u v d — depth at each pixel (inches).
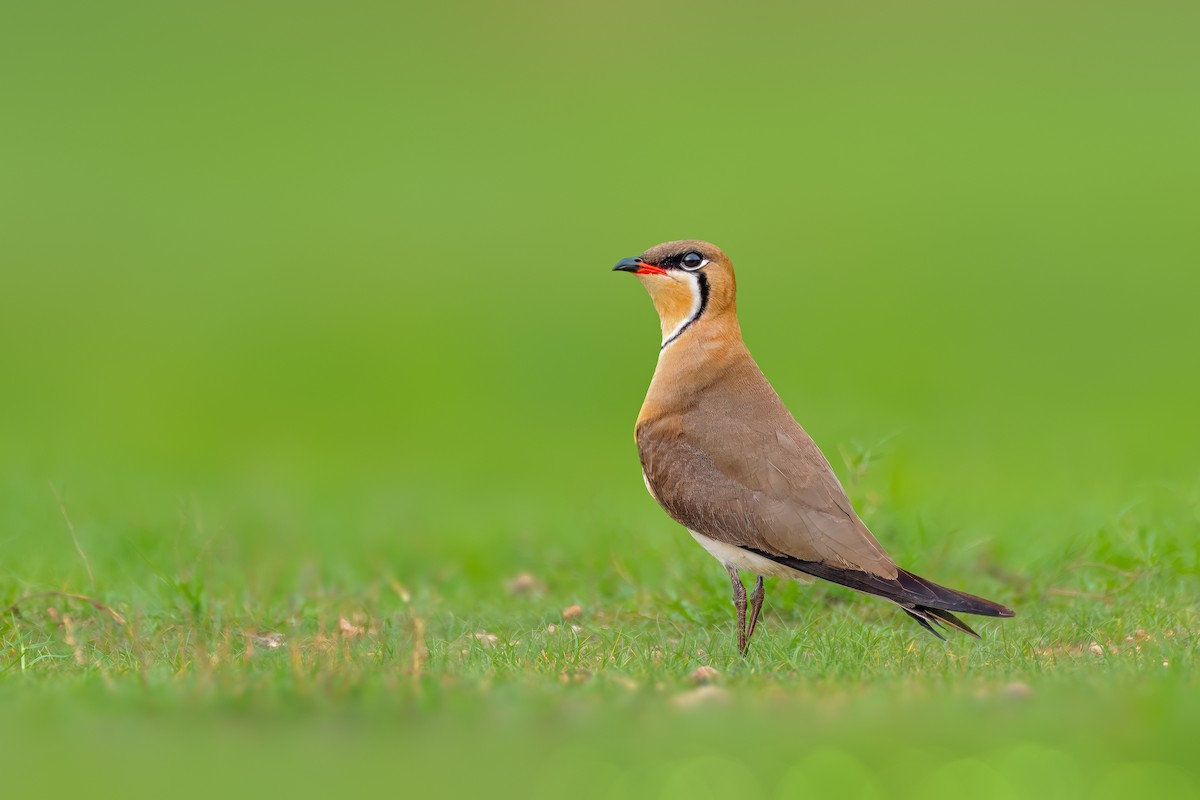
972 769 253.0
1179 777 248.5
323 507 608.7
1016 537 448.8
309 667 308.5
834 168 1638.8
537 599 414.3
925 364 1082.7
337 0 2268.7
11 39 2091.5
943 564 416.2
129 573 438.3
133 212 1563.7
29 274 1387.8
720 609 384.2
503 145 1787.6
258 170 1704.0
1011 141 1675.7
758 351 1130.0
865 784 249.4
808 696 296.4
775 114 1847.9
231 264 1424.7
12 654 345.7
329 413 1048.8
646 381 1130.7
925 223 1450.5
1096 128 1695.4
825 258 1381.6
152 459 839.7
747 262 1382.9
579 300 1323.8
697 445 353.7
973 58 1980.8
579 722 279.1
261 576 431.2
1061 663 317.1
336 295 1346.0
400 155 1756.9
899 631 356.2
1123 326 1173.7
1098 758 255.9
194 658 325.7
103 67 2026.3
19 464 651.5
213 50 2087.8
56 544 478.9
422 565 469.1
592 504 507.8
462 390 1110.4
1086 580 402.9
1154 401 967.0
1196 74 1849.2
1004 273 1312.7
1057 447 803.4
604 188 1626.5
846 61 2015.3
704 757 259.8
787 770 254.4
